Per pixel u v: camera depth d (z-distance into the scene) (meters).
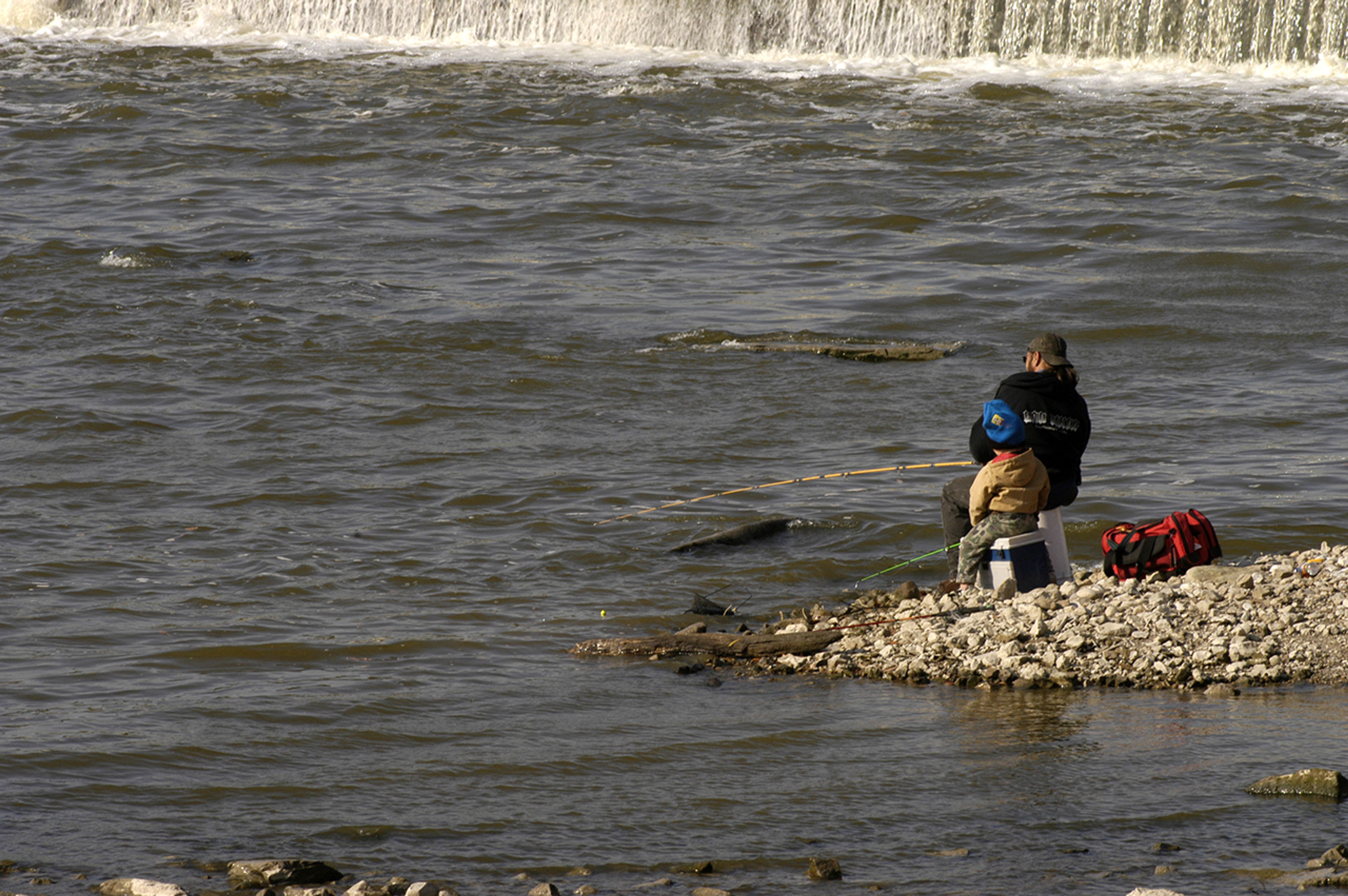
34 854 19.58
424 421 48.03
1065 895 17.75
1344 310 62.62
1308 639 28.61
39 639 29.84
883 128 103.88
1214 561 32.94
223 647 29.58
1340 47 123.88
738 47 136.00
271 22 144.62
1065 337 59.38
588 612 32.72
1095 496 40.22
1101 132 102.06
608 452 45.12
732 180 88.75
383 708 26.19
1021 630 29.55
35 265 67.44
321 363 54.41
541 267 70.00
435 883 18.09
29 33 140.38
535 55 132.75
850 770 22.92
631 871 19.03
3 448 44.28
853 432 47.28
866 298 64.69
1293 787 21.20
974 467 43.06
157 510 39.22
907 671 28.62
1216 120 105.69
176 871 19.00
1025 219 78.81
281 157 94.25
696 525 38.53
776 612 33.09
